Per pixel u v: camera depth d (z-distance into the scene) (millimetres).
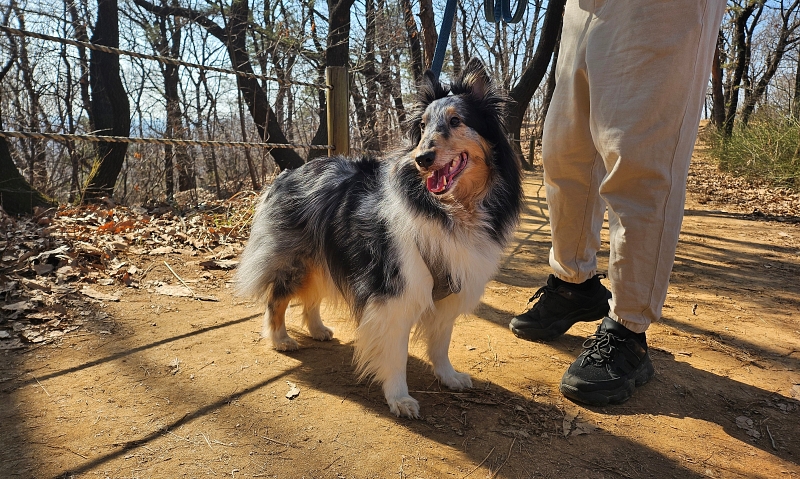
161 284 1565
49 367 1046
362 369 1129
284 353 1209
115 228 1966
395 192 981
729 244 2498
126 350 1145
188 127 5836
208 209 2568
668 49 870
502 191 1034
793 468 825
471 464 814
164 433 855
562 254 1264
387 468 794
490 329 1369
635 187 950
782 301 1651
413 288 947
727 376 1131
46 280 1449
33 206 2570
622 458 840
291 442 850
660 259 973
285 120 6270
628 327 1032
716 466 825
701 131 9969
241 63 5285
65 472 750
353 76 5387
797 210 3488
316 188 1189
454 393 1046
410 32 5418
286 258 1211
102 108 4762
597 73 966
